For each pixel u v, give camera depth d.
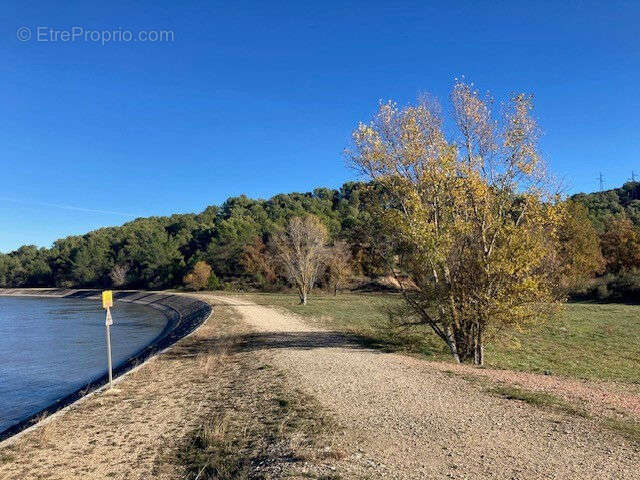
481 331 18.48
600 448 7.88
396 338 22.73
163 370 16.58
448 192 19.06
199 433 9.66
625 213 80.31
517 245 17.62
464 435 8.62
